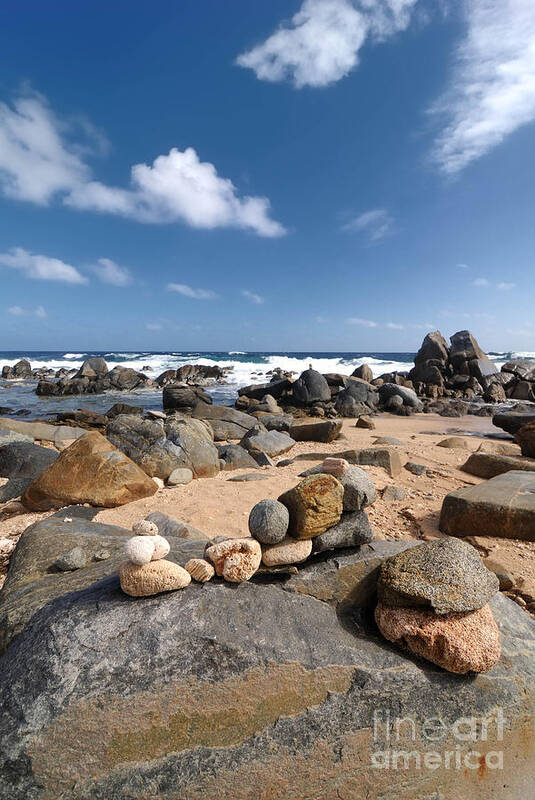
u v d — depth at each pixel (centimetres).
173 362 4553
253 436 966
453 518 487
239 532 477
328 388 2158
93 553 326
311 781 176
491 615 221
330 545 245
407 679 201
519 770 200
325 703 189
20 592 263
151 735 170
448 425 1510
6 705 173
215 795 166
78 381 2712
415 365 2916
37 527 386
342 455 793
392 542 270
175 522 448
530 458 826
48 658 183
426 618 212
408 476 727
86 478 570
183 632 191
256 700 183
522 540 451
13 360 4866
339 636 214
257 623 203
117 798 160
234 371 3806
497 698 210
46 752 162
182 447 715
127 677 177
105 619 196
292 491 239
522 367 2723
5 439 962
